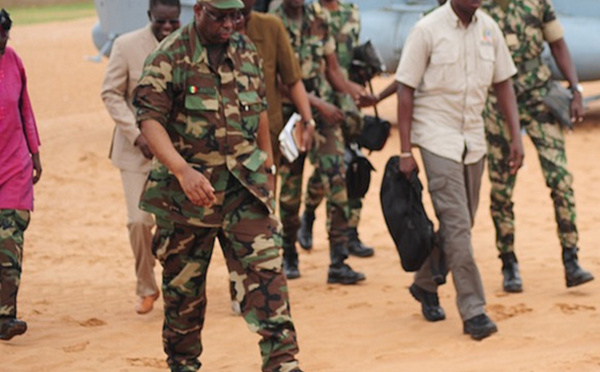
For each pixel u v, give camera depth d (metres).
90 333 12.55
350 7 14.98
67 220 21.58
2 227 11.60
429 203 21.92
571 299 13.45
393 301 13.80
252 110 8.87
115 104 12.57
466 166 11.88
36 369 10.98
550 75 13.73
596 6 28.89
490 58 11.90
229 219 8.79
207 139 8.70
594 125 30.86
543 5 13.58
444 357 11.02
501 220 13.96
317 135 14.44
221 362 11.24
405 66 11.81
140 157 12.76
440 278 12.51
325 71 14.60
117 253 18.62
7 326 11.67
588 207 21.05
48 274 16.91
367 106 14.77
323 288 14.70
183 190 8.59
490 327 11.68
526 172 25.17
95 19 79.31
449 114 11.80
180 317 9.16
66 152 29.27
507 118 12.26
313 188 16.73
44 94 43.22
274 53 12.66
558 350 10.95
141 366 11.11
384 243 18.36
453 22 11.74
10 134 11.59
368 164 15.14
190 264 8.98
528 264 15.97
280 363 8.62
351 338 12.06
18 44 62.53
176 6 12.66
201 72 8.69
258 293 8.71
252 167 8.76
